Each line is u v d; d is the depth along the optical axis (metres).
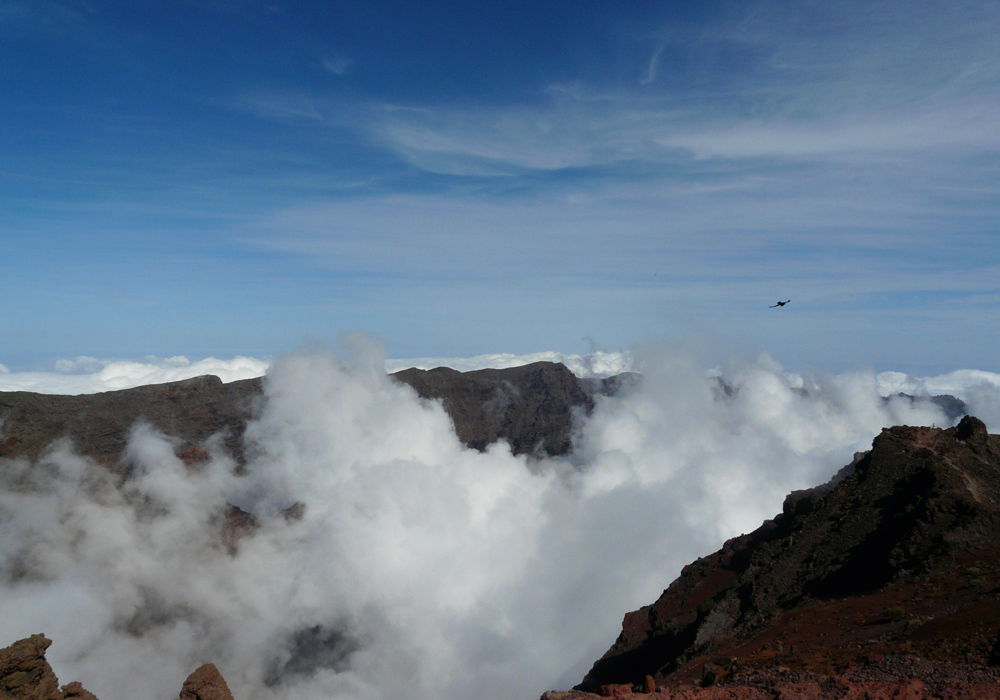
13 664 26.81
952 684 20.47
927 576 36.78
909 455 55.47
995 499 44.00
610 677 56.00
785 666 27.86
